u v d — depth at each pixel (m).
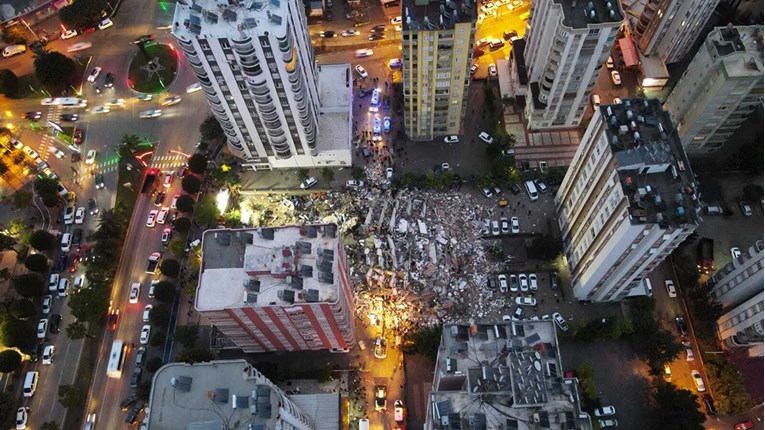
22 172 194.00
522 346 117.00
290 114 162.00
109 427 156.00
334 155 185.00
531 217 179.88
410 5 150.88
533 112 185.12
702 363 156.25
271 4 136.62
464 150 192.50
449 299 166.62
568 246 168.00
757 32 155.25
